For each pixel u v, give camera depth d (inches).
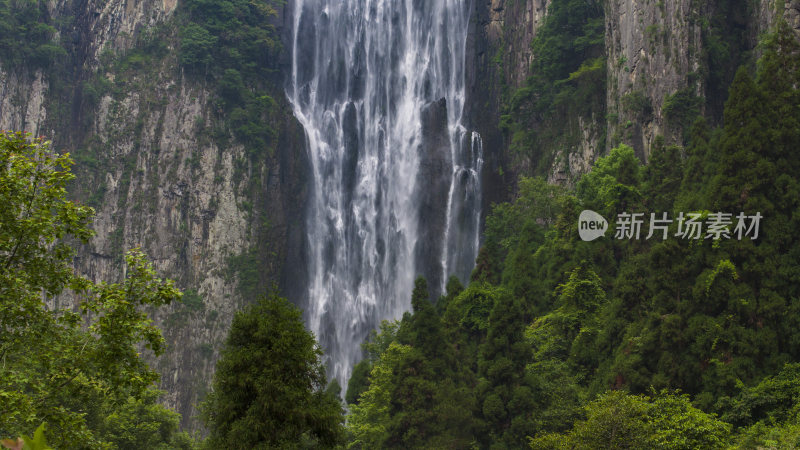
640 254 2242.9
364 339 4005.9
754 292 1899.6
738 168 2021.4
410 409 1999.3
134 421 1856.5
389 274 4077.3
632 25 3161.9
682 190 2372.0
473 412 2047.2
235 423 971.3
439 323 2199.8
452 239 4030.5
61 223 894.4
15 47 4192.9
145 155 4296.3
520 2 4141.2
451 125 4249.5
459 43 4355.3
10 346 867.4
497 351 2097.7
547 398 2027.6
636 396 1758.1
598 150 3393.2
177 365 3964.1
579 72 3533.5
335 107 4407.0
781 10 2849.4
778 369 1782.7
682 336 1910.7
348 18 4515.3
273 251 4200.3
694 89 2982.3
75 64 4424.2
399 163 4227.4
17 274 874.1
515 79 4072.3
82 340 894.4
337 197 4261.8
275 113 4333.2
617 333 2105.1
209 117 4313.5
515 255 2586.1
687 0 3031.5
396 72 4402.1
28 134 896.3
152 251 4205.2
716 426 1626.5
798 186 1973.4
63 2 4461.1
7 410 816.9
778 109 2066.9
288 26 4532.5
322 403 1024.2
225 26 4357.8
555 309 2442.2
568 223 2642.7
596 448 1558.8
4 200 841.5
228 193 4237.2
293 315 1035.9
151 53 4419.3
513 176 3846.0
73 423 864.9
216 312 4097.0
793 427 1534.2
